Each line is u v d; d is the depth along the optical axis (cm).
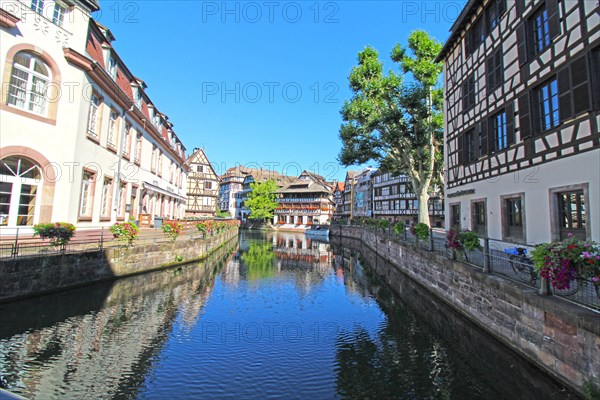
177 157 2948
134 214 1875
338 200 7631
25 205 1026
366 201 5875
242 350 656
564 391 471
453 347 683
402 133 1830
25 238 923
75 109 1139
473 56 1323
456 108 1497
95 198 1325
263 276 1489
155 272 1333
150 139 2144
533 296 542
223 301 1019
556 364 493
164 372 551
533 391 502
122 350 623
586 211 740
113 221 1524
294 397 488
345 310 965
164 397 476
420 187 1920
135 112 1755
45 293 888
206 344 675
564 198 834
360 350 668
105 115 1397
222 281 1323
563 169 815
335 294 1176
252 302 1027
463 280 854
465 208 1388
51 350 602
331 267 1833
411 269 1402
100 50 1351
